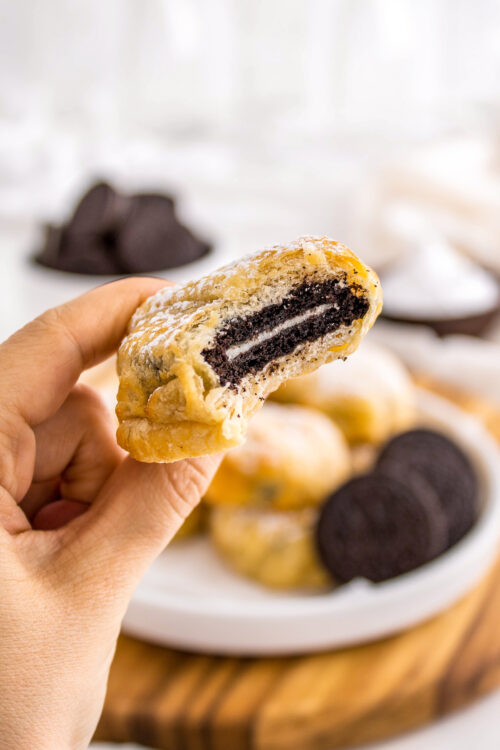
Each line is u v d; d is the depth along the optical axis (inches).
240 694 12.7
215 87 33.6
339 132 33.9
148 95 33.5
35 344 10.4
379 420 16.6
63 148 30.9
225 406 9.6
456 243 24.9
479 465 16.2
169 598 13.2
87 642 9.7
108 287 10.8
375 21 32.2
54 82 32.3
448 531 14.7
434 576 13.4
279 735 12.5
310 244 10.0
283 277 10.0
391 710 12.6
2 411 10.2
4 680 9.5
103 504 10.2
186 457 9.6
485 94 34.1
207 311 9.8
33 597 9.5
